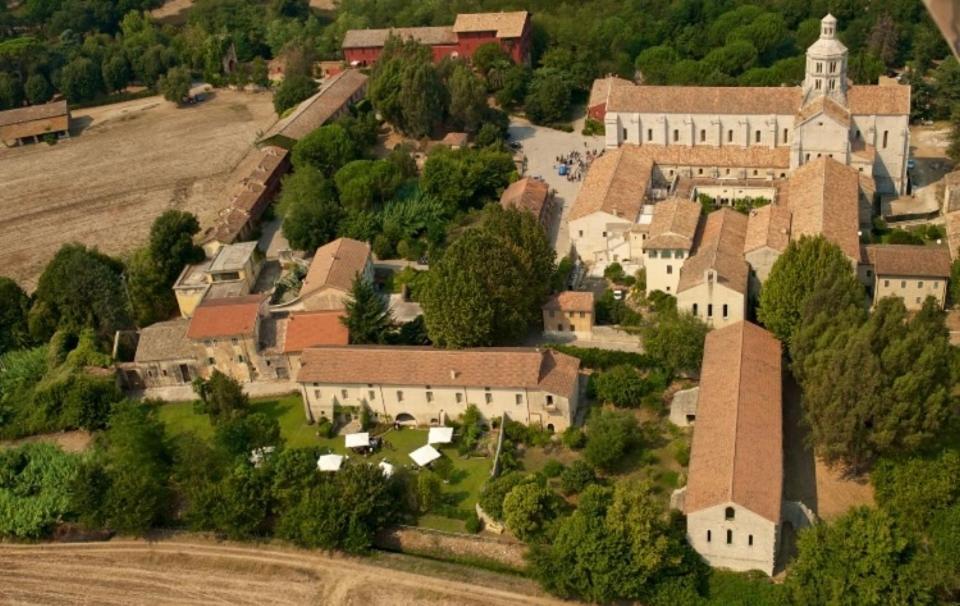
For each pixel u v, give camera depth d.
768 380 133.25
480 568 122.69
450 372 142.38
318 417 149.88
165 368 161.62
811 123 185.50
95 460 142.50
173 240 183.50
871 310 148.00
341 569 124.31
